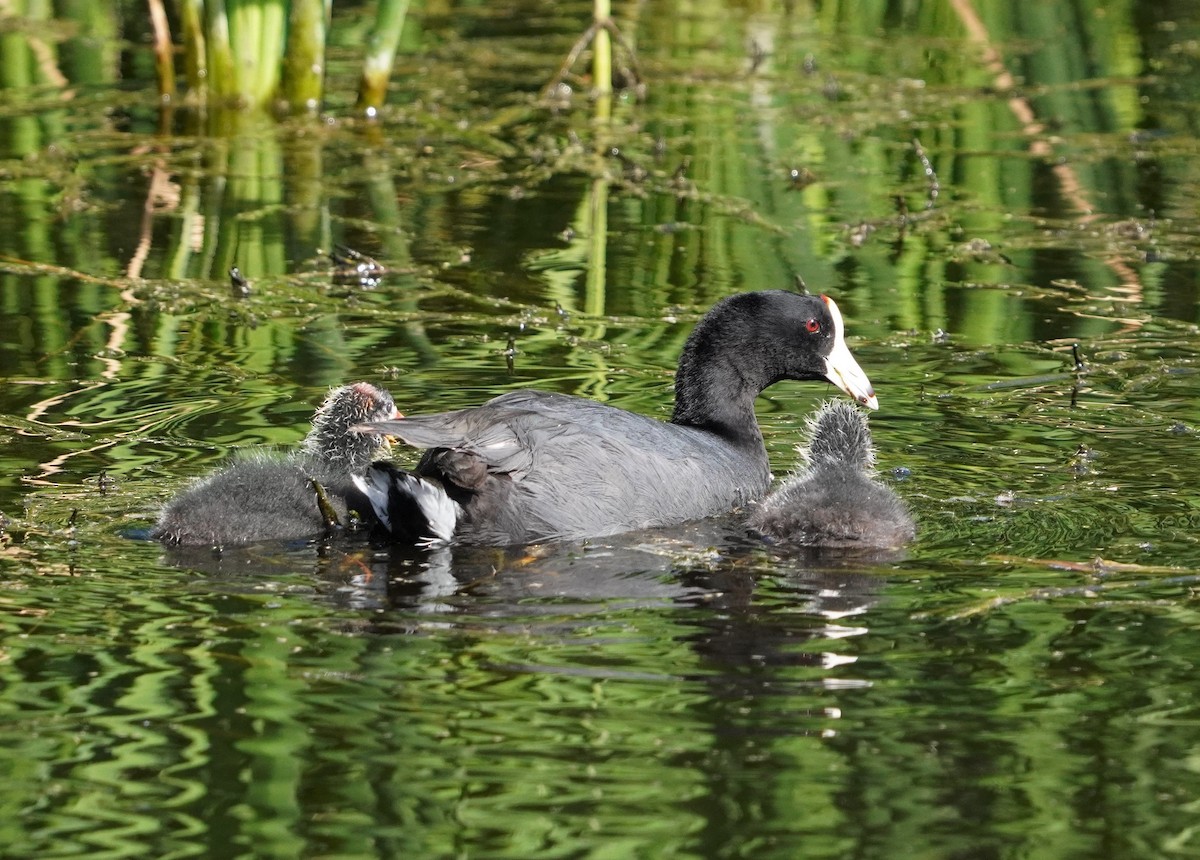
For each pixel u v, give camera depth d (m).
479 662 8.39
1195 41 26.88
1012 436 12.32
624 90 25.23
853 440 11.31
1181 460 11.70
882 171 21.08
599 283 16.61
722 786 7.19
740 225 18.83
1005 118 23.75
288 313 15.48
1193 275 16.81
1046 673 8.27
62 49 26.69
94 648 8.50
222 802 7.05
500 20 29.61
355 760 7.39
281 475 10.76
